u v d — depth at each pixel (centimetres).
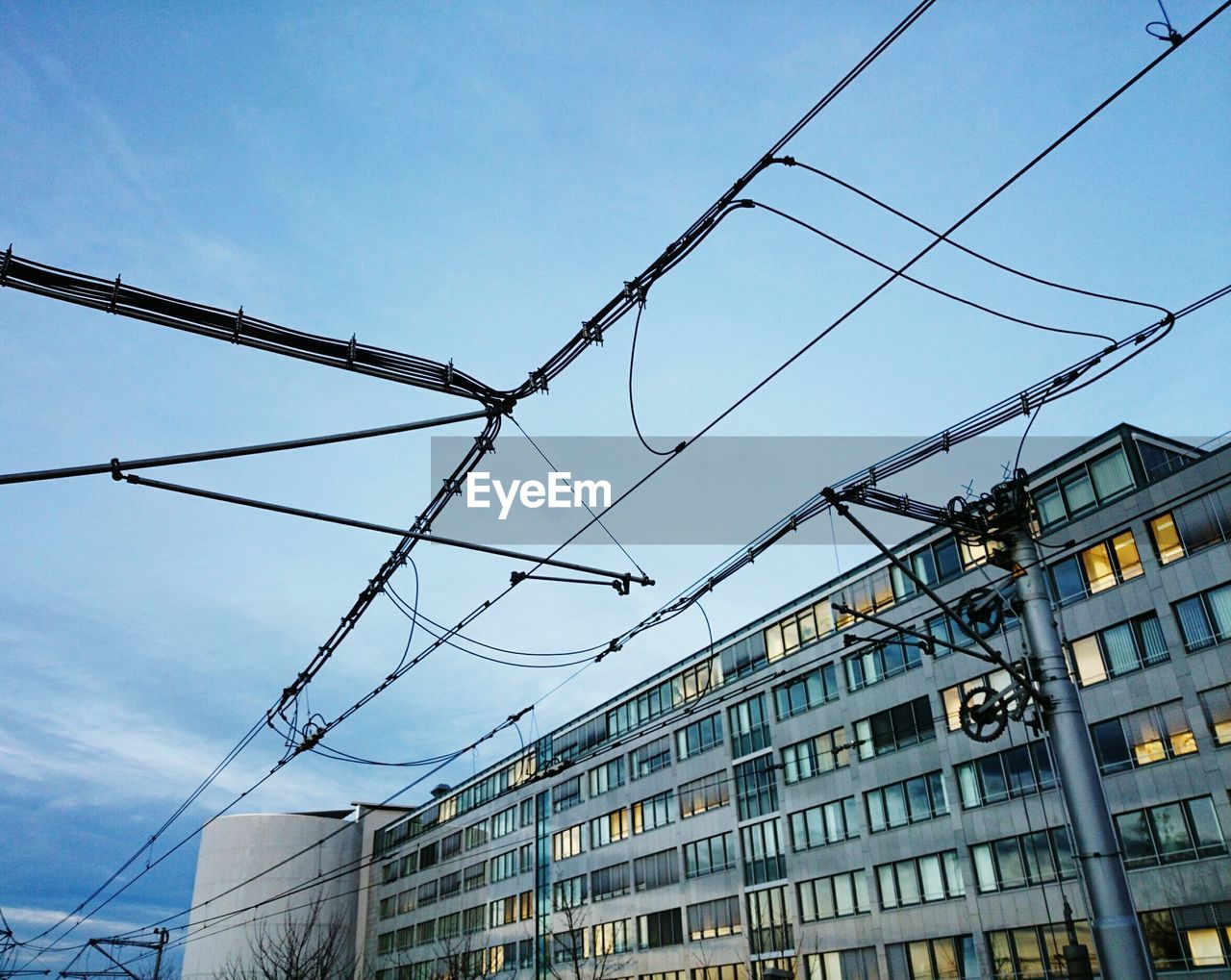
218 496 885
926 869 3528
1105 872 1170
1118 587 3127
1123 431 3219
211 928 6975
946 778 3541
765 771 4369
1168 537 3027
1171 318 1092
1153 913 2802
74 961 4881
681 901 4666
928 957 3434
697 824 4691
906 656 3825
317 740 1814
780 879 4138
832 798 3997
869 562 4094
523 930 5831
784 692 4388
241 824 7356
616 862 5191
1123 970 1116
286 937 6625
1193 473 2991
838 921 3822
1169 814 2836
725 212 952
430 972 6638
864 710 3953
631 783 5228
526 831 6066
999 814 3331
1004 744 3375
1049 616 1328
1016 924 3186
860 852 3806
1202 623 2892
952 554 3725
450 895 6738
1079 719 1262
